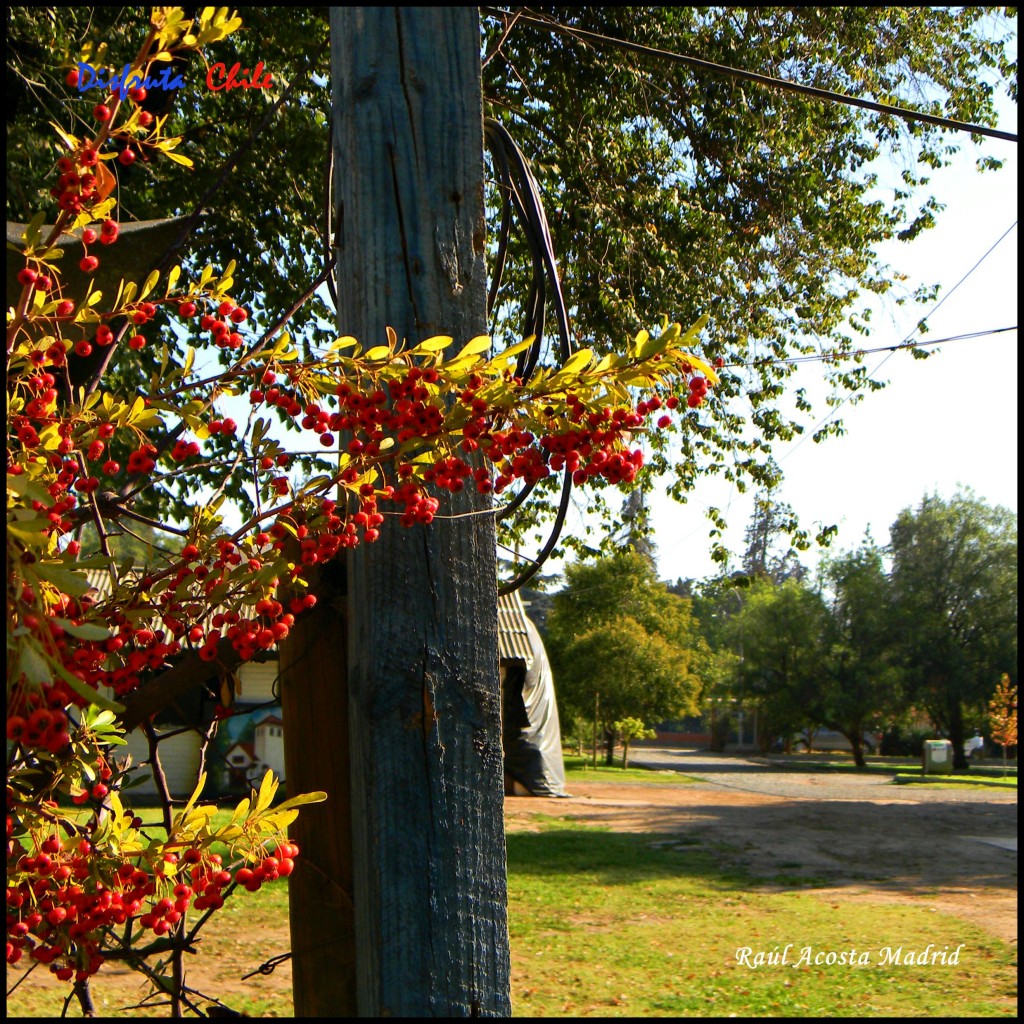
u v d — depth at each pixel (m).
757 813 18.36
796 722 44.84
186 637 1.96
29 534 1.24
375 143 2.05
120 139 1.76
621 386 1.88
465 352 1.87
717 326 9.91
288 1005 5.97
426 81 2.08
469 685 1.97
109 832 1.71
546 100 9.28
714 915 9.21
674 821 16.89
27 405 1.84
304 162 8.45
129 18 7.77
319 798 1.72
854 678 42.50
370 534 1.91
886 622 42.72
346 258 2.08
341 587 2.24
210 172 8.38
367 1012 1.88
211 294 2.07
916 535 43.75
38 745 1.32
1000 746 48.47
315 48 7.99
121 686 1.90
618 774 30.39
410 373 1.88
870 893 10.38
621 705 33.84
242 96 8.08
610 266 8.98
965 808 19.56
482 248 2.09
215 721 2.23
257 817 1.69
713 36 9.54
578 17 8.96
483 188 2.11
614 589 34.34
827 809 19.22
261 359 2.03
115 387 8.08
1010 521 42.94
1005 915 9.16
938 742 34.84
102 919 1.64
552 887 10.45
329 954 2.16
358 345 1.94
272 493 2.05
